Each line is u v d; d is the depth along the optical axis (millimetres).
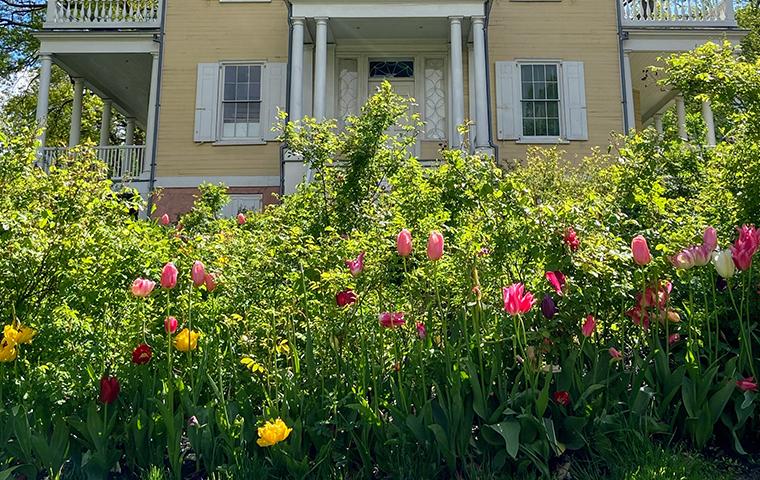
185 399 3027
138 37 15055
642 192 3861
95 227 3672
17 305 3340
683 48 14891
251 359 3049
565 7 15156
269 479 2793
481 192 3463
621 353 3141
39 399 3027
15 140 3848
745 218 3746
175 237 4285
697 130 5328
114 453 2852
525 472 2789
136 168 14797
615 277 3107
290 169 13109
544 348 2936
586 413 2900
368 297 3535
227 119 14891
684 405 3049
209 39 15133
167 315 3039
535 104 14820
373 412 2932
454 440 2832
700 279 3439
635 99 16891
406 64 15211
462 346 3057
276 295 3430
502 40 15008
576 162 14500
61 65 15891
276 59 15062
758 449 3047
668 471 2678
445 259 3461
